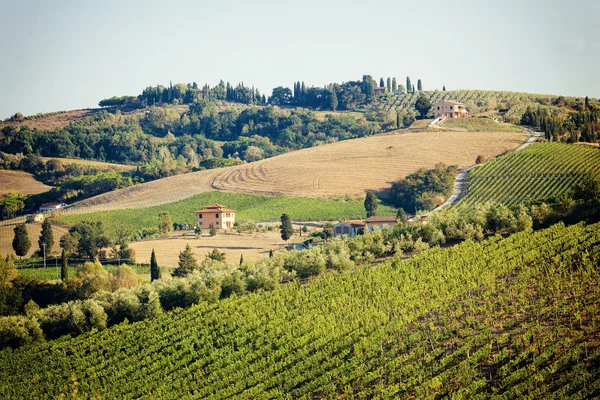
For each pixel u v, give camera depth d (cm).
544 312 10169
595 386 8006
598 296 10506
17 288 16012
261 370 10650
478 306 11175
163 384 10806
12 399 11138
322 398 9325
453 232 16350
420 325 10906
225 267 16250
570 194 16700
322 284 13775
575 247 12662
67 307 14088
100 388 11138
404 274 13400
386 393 8875
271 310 12850
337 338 11019
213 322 12794
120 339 12800
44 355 12662
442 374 8900
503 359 9181
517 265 12756
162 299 14588
